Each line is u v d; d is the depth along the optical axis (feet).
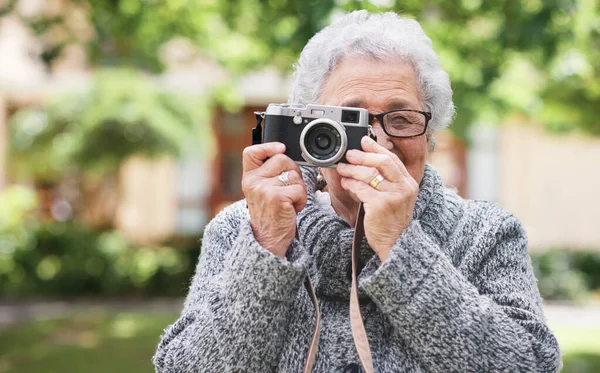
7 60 48.14
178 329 5.78
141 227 51.83
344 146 5.24
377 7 14.99
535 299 5.78
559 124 31.27
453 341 5.02
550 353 5.35
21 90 48.29
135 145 38.55
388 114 5.56
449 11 18.92
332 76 5.78
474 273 5.73
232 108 32.04
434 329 5.03
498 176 49.06
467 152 48.57
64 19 20.49
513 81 23.99
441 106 5.94
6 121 48.80
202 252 6.28
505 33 17.51
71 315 31.73
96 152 38.50
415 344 5.12
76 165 39.52
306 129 5.26
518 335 5.25
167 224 52.08
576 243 48.73
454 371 5.04
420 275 5.08
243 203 6.38
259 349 5.20
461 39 19.43
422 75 5.78
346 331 5.59
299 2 15.30
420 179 5.78
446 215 5.87
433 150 6.36
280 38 17.39
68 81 47.85
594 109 27.48
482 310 5.14
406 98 5.60
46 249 39.09
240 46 23.45
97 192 45.80
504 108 23.13
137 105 37.47
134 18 20.67
